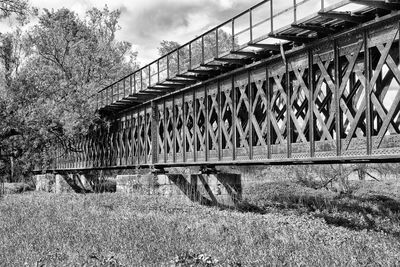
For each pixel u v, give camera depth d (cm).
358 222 1762
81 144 4266
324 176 3241
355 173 3891
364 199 2517
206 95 2311
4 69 3444
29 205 2395
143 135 3112
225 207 2361
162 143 2833
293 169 3612
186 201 2527
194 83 2414
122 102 3156
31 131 3453
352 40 1441
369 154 1351
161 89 2683
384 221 1781
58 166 4641
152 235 1259
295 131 1786
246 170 4544
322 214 1997
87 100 3509
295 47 1669
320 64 1571
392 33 1298
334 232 1402
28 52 3575
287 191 2956
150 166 2897
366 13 1384
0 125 3306
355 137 1431
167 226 1459
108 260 923
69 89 3550
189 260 923
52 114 3419
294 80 1798
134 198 2619
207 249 1070
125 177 3186
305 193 2847
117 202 2438
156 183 2839
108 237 1245
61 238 1255
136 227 1432
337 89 1490
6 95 3347
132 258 973
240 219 1723
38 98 3456
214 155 2234
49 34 5331
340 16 1380
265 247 1086
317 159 1548
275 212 2136
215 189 2458
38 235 1313
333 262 917
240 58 1964
